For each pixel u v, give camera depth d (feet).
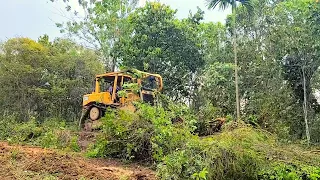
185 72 88.12
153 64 87.10
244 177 29.68
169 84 87.76
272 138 35.86
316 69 66.85
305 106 63.46
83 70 85.71
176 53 87.40
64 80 83.41
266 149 31.96
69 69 85.51
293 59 67.51
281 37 69.82
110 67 93.86
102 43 94.07
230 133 32.78
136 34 89.45
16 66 82.33
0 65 83.46
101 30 94.43
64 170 28.45
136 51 87.20
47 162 30.04
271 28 74.08
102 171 29.96
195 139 31.96
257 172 29.89
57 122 69.15
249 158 29.84
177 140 34.63
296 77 67.82
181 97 88.69
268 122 57.82
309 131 62.69
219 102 74.38
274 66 70.69
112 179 27.27
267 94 68.23
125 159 37.86
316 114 65.62
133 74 56.34
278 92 67.15
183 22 89.71
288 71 68.28
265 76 71.61
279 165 30.71
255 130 36.40
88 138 49.55
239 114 65.26
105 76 59.52
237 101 66.69
